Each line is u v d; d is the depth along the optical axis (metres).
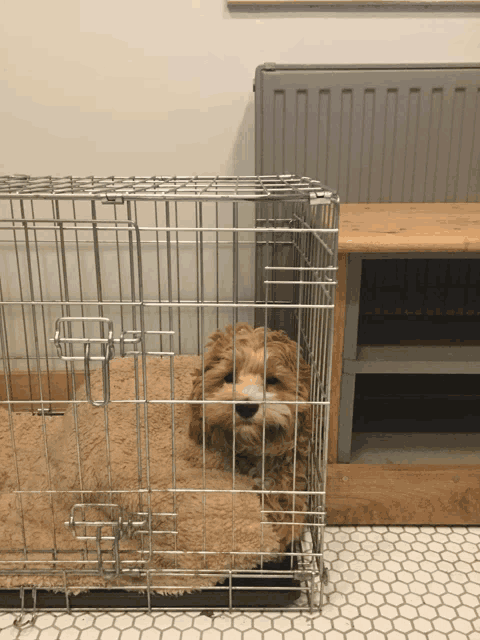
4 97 1.47
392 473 1.19
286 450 1.09
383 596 1.03
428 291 1.59
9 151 1.51
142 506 0.98
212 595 0.99
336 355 1.13
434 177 1.43
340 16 1.43
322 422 1.03
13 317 1.62
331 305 0.89
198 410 1.11
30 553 0.99
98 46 1.44
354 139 1.38
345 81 1.34
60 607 0.99
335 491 1.20
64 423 1.30
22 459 1.24
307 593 1.04
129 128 1.50
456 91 1.36
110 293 1.62
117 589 0.99
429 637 0.94
